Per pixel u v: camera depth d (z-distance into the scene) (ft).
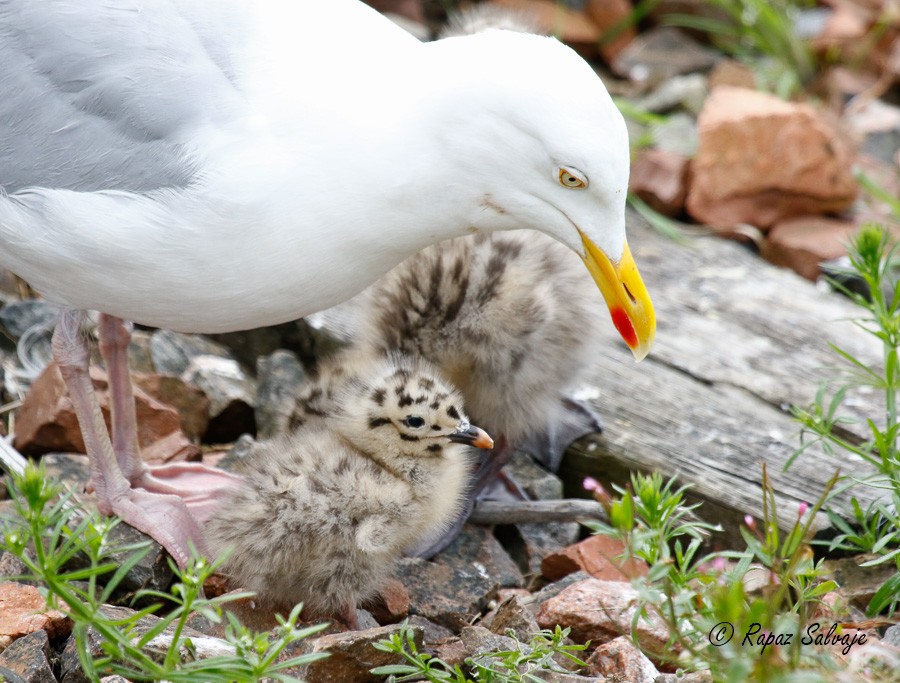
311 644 26.11
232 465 34.76
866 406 36.14
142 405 34.73
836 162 46.09
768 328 39.93
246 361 39.55
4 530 27.73
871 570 30.45
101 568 22.62
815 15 59.21
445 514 30.37
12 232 27.58
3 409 35.42
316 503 28.04
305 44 27.30
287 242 26.81
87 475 32.99
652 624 27.40
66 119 27.37
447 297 32.04
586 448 35.42
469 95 26.04
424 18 56.90
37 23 27.86
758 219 46.47
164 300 27.89
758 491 33.27
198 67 27.12
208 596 29.43
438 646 28.27
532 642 26.43
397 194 26.78
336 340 37.81
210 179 26.27
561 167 26.11
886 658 23.95
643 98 53.98
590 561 31.50
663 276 42.52
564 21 56.80
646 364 38.32
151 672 22.22
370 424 29.37
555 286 33.12
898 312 35.42
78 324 30.68
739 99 47.37
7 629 26.84
